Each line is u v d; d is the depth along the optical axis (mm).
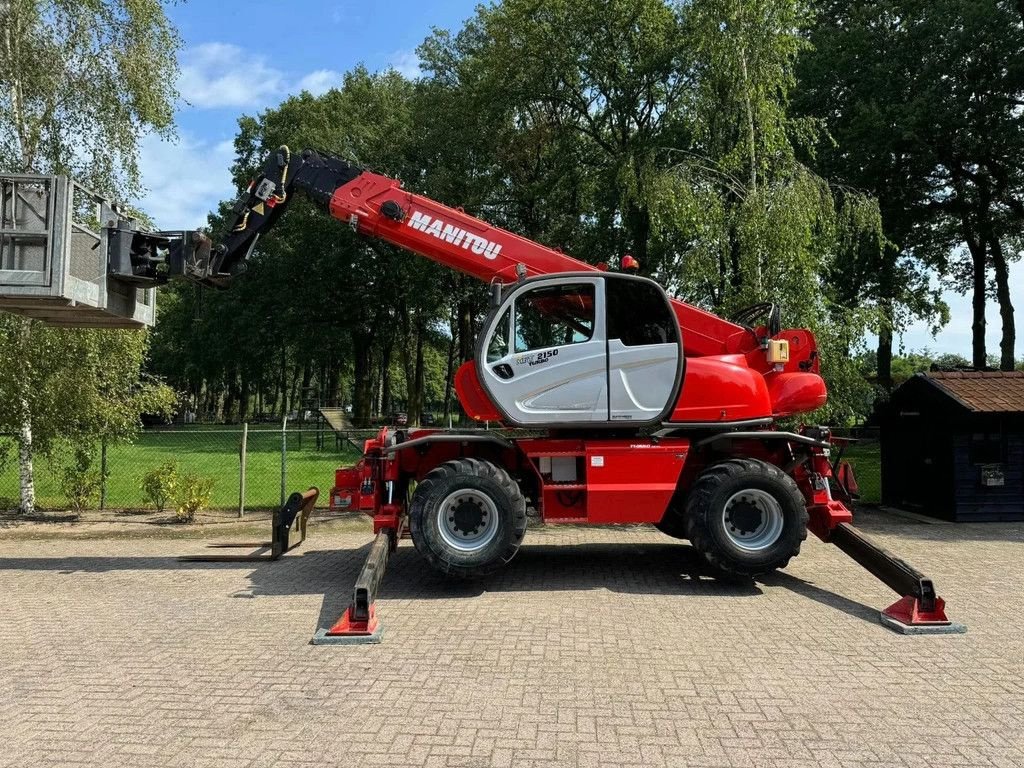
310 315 36719
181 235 7699
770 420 7441
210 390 67250
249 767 3480
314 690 4438
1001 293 27688
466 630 5637
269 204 8125
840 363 10578
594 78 24844
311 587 7141
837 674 4676
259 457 22359
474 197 27266
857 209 11180
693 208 10500
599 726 3910
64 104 11953
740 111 11078
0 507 12195
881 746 3672
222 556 8523
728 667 4801
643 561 8195
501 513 6707
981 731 3840
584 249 24672
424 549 6676
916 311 27750
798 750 3633
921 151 23734
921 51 23594
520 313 7125
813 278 10508
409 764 3502
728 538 6793
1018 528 10062
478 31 29031
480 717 4031
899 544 8953
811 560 8086
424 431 7438
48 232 6766
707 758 3551
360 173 8070
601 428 7164
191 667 4867
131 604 6516
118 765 3504
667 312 7062
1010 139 22578
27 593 6945
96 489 12242
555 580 7289
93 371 11492
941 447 10812
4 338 11078
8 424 11414
